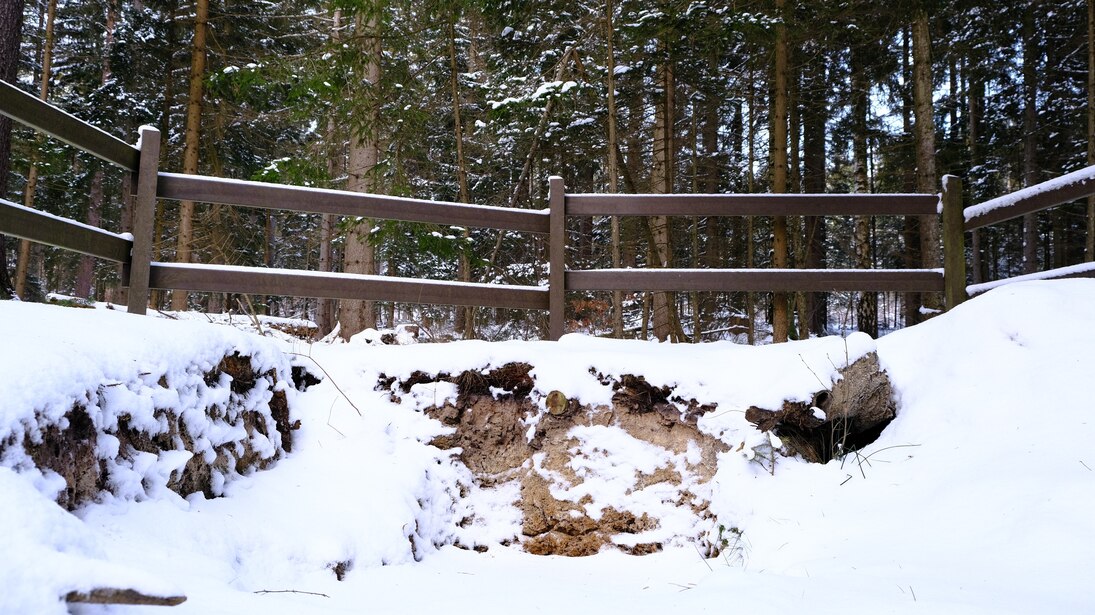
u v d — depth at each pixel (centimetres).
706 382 390
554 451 393
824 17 956
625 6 1006
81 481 209
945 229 491
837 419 370
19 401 189
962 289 484
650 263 1041
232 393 317
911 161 1512
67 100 1449
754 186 1552
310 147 977
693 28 867
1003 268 2266
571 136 1175
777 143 870
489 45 1200
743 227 1557
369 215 469
